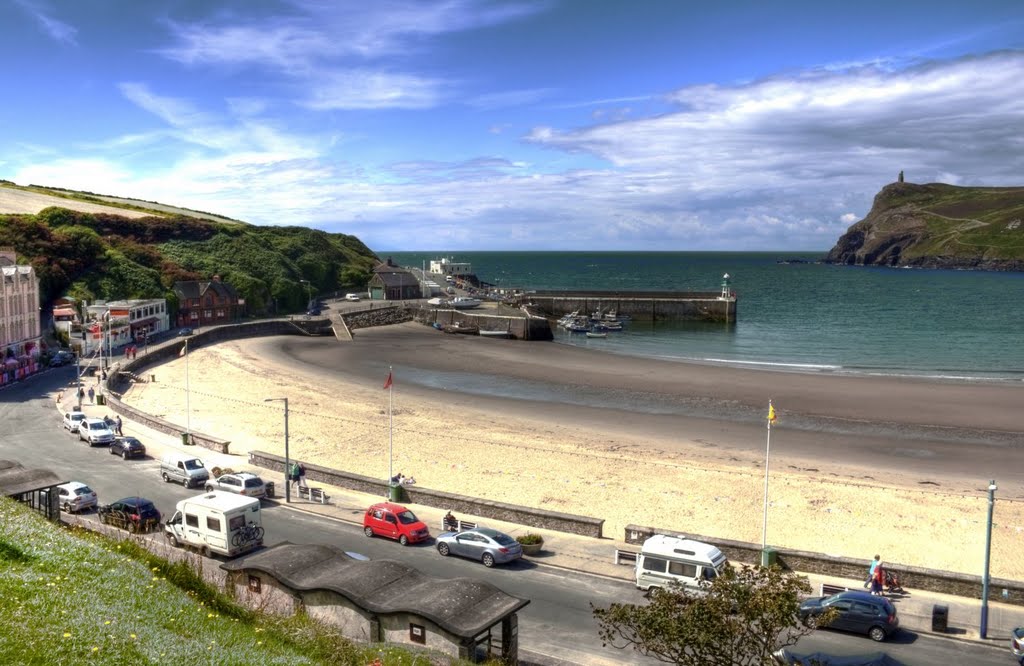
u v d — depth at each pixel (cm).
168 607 1522
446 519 3662
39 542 1680
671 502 4225
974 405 7106
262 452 4756
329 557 2358
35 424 5766
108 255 12544
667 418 6506
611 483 4550
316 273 17675
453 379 8412
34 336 8212
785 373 8931
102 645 1219
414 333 12912
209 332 10681
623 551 3306
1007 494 4462
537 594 2912
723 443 5641
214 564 2933
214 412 6444
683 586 1978
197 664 1280
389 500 4159
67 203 17075
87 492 3706
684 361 10000
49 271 11212
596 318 14888
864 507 4156
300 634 1720
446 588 2095
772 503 4212
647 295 17012
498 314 13800
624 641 2511
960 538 3747
